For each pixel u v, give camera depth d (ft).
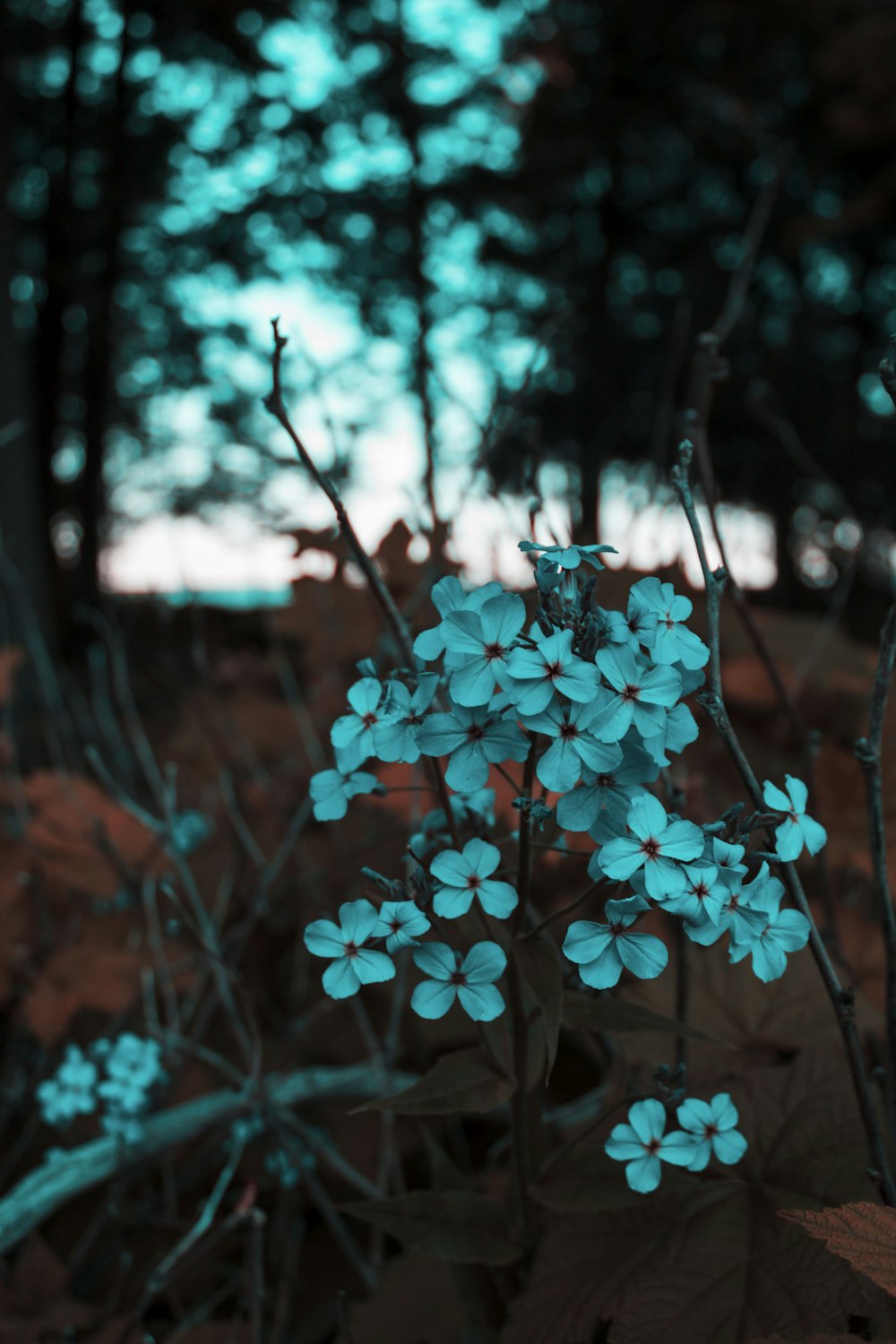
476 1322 1.44
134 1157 1.72
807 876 2.08
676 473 1.21
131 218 16.47
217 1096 1.80
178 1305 1.76
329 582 2.72
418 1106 1.24
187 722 3.12
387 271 16.67
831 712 2.72
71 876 2.25
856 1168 1.36
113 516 13.28
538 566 1.13
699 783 1.90
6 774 2.56
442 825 1.35
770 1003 1.62
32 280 16.56
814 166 16.61
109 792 2.43
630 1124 1.23
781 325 16.89
